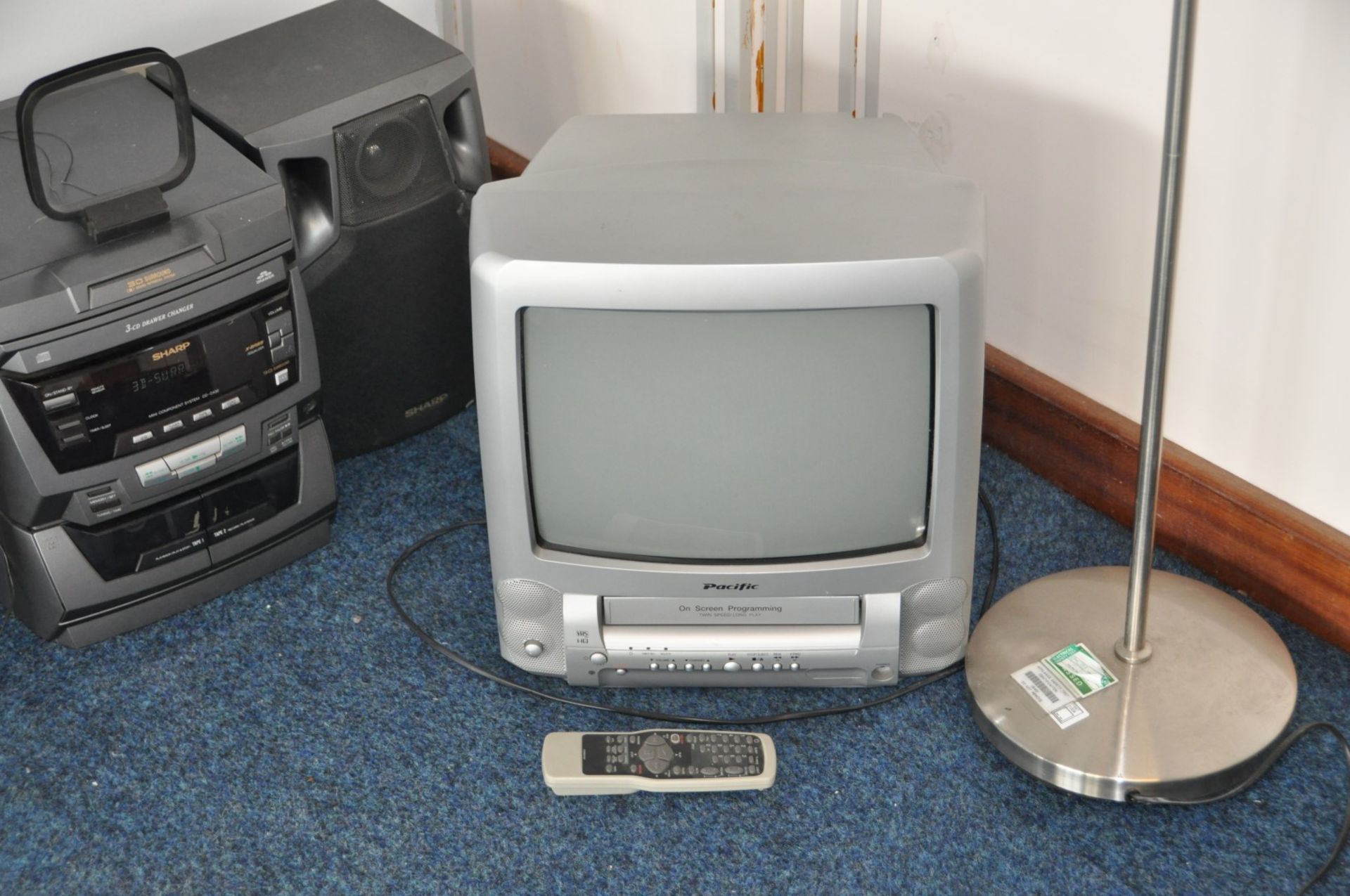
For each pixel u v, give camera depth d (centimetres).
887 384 127
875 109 174
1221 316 150
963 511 135
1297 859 131
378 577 165
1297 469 151
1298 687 145
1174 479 160
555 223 127
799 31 176
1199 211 147
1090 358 166
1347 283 137
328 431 176
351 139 157
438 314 174
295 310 151
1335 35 128
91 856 135
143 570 153
